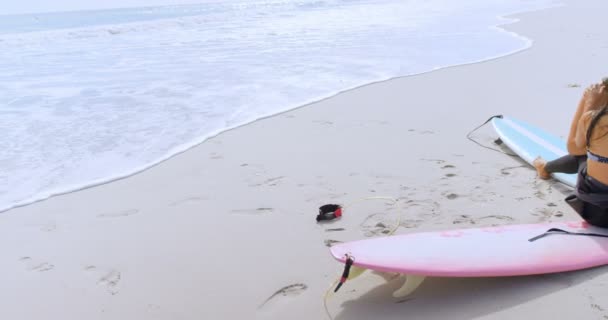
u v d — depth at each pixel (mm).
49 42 15695
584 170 3008
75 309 2779
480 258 2672
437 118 5957
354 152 4934
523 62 9172
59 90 8281
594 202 2922
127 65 10703
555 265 2648
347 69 9250
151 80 8906
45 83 8938
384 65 9539
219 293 2816
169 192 4281
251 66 9914
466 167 4410
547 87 7172
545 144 4613
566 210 3498
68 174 4816
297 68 9531
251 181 4379
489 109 6242
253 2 50500
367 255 2602
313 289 2779
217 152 5191
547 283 2604
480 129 5477
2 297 2928
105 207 4078
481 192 3879
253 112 6605
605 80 2891
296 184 4254
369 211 3666
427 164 4527
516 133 4910
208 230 3562
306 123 6016
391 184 4125
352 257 2547
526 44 11414
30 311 2785
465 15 20297
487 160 4559
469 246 2793
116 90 8164
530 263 2654
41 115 6777
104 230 3688
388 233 3334
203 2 61750
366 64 9695
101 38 16469
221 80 8680
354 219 3562
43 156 5293
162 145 5500
